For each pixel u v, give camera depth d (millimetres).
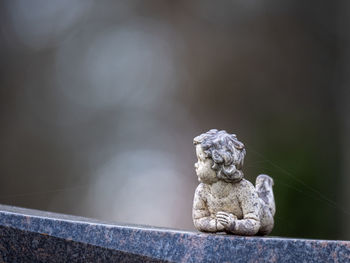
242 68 10641
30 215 3354
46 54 11469
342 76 10102
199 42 10930
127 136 11070
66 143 11125
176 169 10445
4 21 11320
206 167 3361
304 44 10594
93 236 3283
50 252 3312
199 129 10531
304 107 10117
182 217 9812
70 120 11242
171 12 11305
